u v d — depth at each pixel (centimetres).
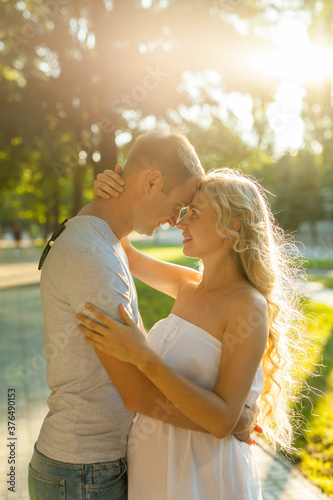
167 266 228
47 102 1000
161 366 162
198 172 193
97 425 173
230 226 186
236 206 185
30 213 4075
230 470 175
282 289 212
